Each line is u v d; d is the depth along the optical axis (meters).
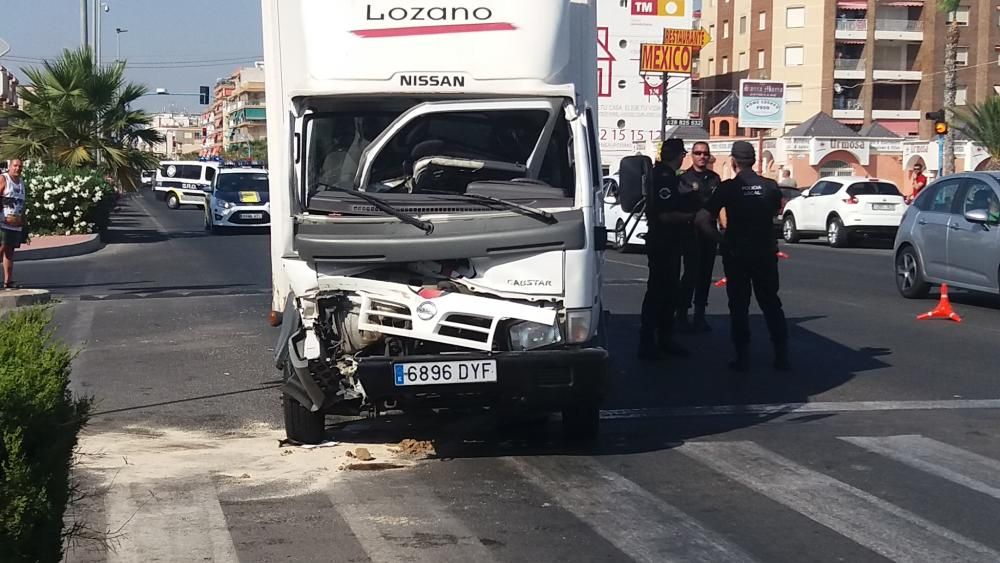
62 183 28.45
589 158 6.91
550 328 6.66
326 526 5.80
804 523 5.88
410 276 6.80
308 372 6.70
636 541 5.57
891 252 27.86
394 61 7.05
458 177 7.05
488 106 7.04
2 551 3.58
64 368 4.16
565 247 6.66
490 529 5.76
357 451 7.25
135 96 32.69
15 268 21.23
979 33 77.81
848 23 76.69
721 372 10.35
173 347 11.75
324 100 7.06
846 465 7.08
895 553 5.41
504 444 7.62
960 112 42.97
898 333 12.78
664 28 44.06
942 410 8.76
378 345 6.79
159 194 54.19
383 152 7.03
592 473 6.88
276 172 7.48
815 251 28.05
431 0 7.09
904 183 60.19
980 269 14.54
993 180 14.80
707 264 12.54
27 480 3.65
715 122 73.50
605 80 44.00
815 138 59.28
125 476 6.73
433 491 6.46
